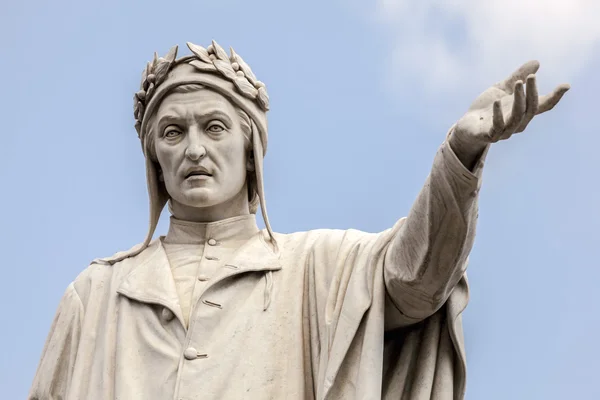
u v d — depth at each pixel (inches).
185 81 760.3
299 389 708.7
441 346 711.7
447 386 705.6
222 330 719.1
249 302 729.0
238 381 705.6
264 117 773.3
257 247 751.7
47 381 746.8
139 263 757.3
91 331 741.9
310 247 749.3
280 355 716.0
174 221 770.8
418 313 705.0
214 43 771.4
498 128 641.0
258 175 764.0
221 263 747.4
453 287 700.7
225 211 766.5
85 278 764.0
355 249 729.6
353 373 695.1
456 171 660.7
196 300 725.3
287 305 729.6
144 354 719.7
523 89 632.4
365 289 705.6
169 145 757.9
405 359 714.2
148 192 773.9
